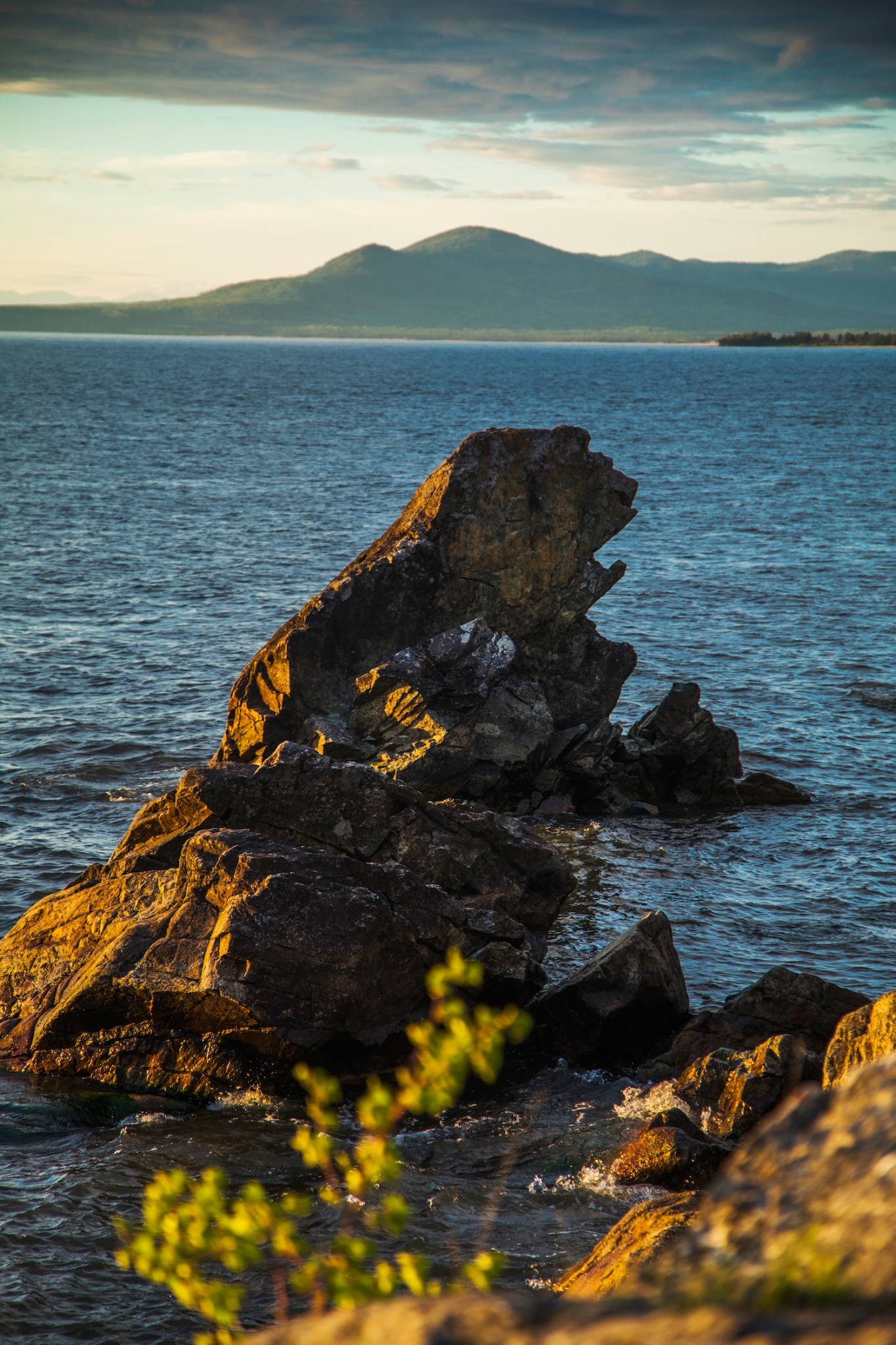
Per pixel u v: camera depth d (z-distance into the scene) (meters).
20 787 29.75
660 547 66.62
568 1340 2.80
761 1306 2.88
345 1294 5.02
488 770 31.77
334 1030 16.95
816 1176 3.38
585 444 34.53
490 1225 13.34
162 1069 17.14
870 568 61.28
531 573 34.25
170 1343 11.20
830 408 176.50
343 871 18.72
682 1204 10.87
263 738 31.83
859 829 29.75
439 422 145.25
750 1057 16.42
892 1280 2.79
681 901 25.22
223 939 17.08
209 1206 5.29
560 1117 16.44
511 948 19.22
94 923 19.20
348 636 32.75
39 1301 11.73
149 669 40.50
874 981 21.27
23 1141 15.42
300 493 84.12
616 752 33.50
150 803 22.02
